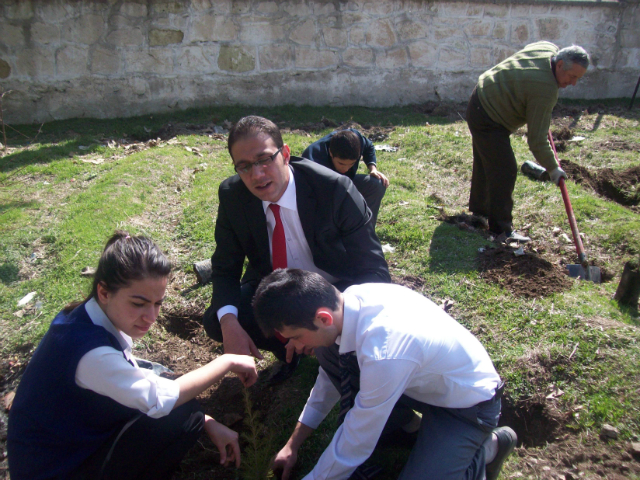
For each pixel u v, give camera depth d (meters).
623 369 2.85
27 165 5.68
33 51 6.83
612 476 2.41
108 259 1.83
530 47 4.14
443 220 4.62
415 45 7.86
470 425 2.08
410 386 2.03
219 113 7.38
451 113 7.69
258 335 2.90
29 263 4.02
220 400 2.98
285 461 2.38
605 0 7.97
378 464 2.49
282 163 2.42
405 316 1.92
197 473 2.53
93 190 4.99
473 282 3.69
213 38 7.32
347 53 7.73
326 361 2.36
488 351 3.05
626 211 4.73
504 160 4.20
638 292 3.38
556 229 4.45
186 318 3.59
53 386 1.84
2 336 3.38
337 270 2.69
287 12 7.39
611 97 8.59
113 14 6.93
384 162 5.94
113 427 2.03
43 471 1.88
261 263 2.77
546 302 3.41
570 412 2.72
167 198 5.05
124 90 7.26
